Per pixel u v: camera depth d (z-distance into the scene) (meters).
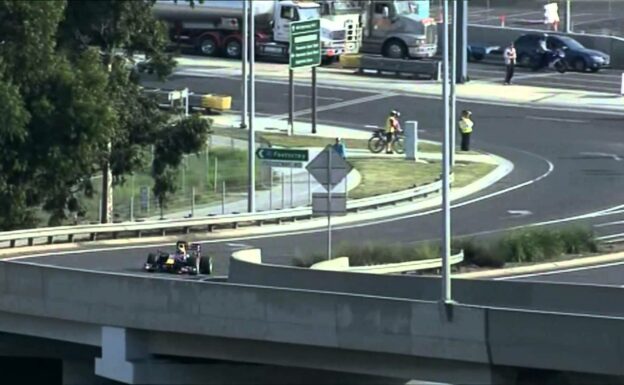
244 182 109.50
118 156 99.38
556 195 101.94
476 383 54.97
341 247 80.75
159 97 109.88
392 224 94.19
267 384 62.44
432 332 54.97
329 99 142.25
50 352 69.19
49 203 97.88
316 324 57.84
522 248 80.94
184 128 102.00
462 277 69.00
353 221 95.62
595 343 51.53
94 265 79.19
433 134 126.75
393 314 55.91
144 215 102.75
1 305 67.31
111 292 63.53
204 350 61.94
